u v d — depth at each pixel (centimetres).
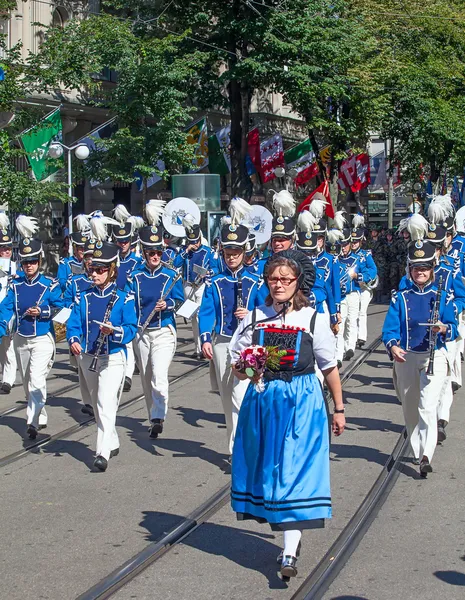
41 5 2506
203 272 1368
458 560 637
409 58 3300
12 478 862
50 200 2589
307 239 1275
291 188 3934
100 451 884
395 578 604
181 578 606
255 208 1602
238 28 2611
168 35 2438
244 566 629
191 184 2258
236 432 620
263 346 606
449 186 4109
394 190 5144
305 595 573
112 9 2811
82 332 898
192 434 1042
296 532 598
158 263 1041
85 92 2681
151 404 1052
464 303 900
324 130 3005
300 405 600
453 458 925
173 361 1568
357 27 2805
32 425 1011
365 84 2853
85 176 2344
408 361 879
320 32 2644
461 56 3472
